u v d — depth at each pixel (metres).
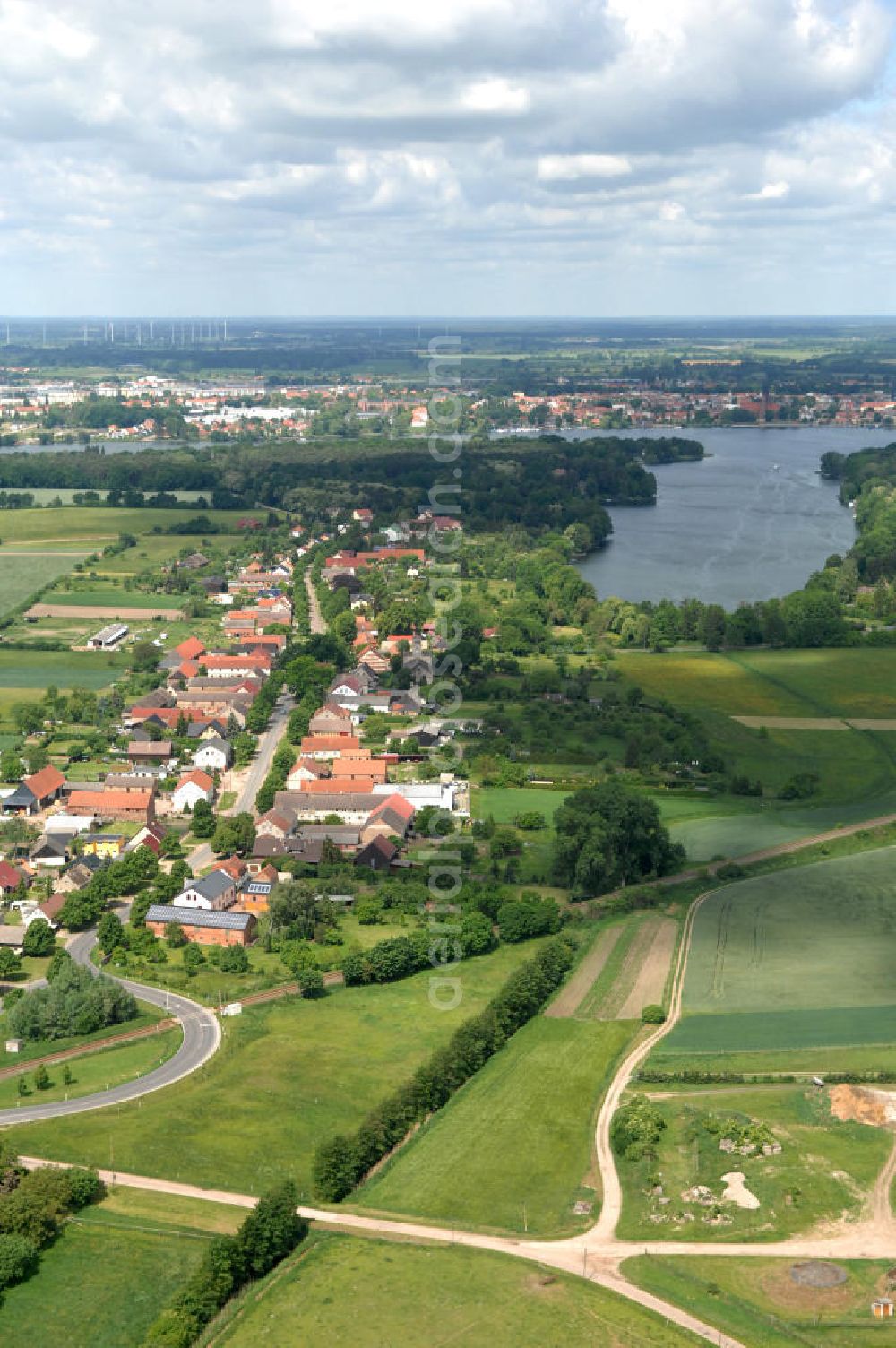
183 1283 175.25
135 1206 190.62
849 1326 166.75
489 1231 187.50
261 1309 170.88
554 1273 177.38
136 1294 173.25
